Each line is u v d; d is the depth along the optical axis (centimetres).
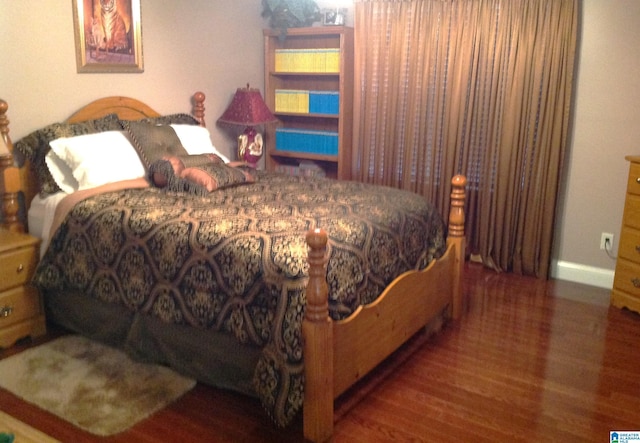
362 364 250
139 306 264
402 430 234
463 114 420
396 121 450
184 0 412
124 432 228
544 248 406
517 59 390
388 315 265
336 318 230
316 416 220
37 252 300
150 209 279
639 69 363
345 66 455
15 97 321
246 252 232
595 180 392
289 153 498
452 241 332
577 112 389
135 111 388
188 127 382
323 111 477
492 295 381
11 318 292
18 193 327
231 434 229
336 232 251
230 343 245
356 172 480
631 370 284
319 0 496
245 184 344
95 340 299
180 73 418
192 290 245
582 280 407
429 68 427
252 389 242
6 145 305
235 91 469
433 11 416
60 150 316
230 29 455
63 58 341
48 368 272
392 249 275
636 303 348
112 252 272
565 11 369
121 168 328
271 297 221
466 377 276
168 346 269
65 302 305
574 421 242
